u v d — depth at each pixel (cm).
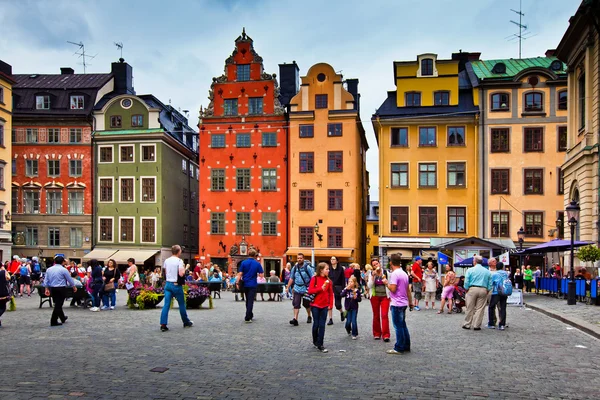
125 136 5128
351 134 4791
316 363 1050
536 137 4491
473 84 4594
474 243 3222
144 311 2119
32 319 1809
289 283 1694
